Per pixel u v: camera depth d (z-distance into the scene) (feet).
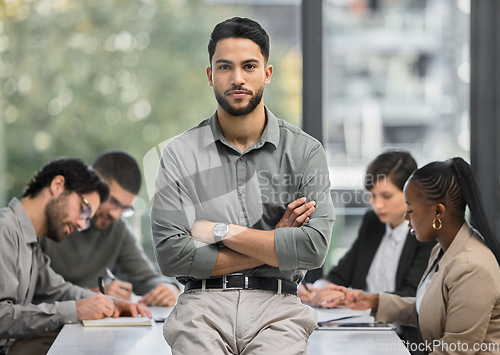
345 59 16.71
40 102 17.20
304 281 13.99
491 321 9.62
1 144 17.10
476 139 16.72
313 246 8.67
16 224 11.71
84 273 14.42
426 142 16.79
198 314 8.55
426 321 10.20
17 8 17.13
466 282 9.62
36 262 12.17
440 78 16.76
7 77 17.11
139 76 17.24
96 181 12.07
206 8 17.20
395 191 13.32
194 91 17.29
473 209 10.03
